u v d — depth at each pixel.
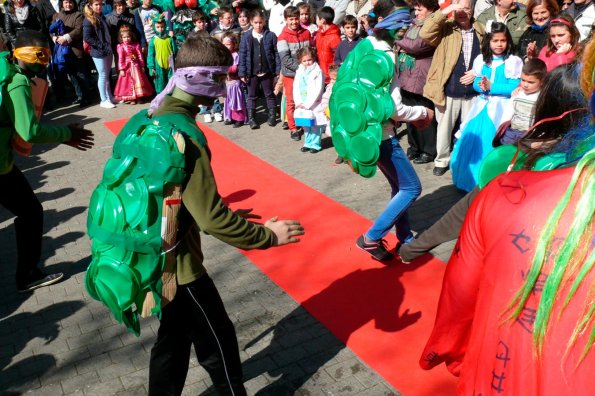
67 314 4.17
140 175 2.35
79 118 9.79
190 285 2.60
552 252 1.43
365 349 3.62
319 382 3.35
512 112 4.77
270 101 8.63
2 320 4.14
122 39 10.27
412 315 3.93
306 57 7.04
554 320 1.42
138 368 3.56
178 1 10.50
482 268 1.64
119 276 2.39
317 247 4.95
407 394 3.22
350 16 7.30
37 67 4.09
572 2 6.66
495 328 1.54
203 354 2.76
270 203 5.94
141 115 2.55
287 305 4.14
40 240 4.38
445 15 5.75
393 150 4.15
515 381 1.49
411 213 5.54
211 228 2.39
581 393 1.40
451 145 6.54
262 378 3.40
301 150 7.50
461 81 5.75
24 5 10.10
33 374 3.55
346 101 4.00
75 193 6.54
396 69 4.05
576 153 1.52
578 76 1.61
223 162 7.24
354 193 6.06
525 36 6.06
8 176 4.11
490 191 1.63
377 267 4.56
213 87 2.53
